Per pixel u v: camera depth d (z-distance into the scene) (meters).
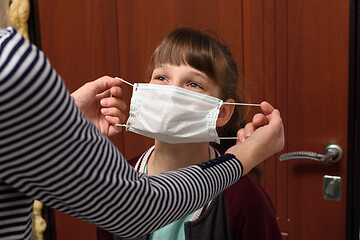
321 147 1.43
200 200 0.63
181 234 0.95
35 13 1.75
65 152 0.52
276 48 1.44
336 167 1.42
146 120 0.95
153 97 0.93
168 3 1.56
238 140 0.86
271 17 1.43
